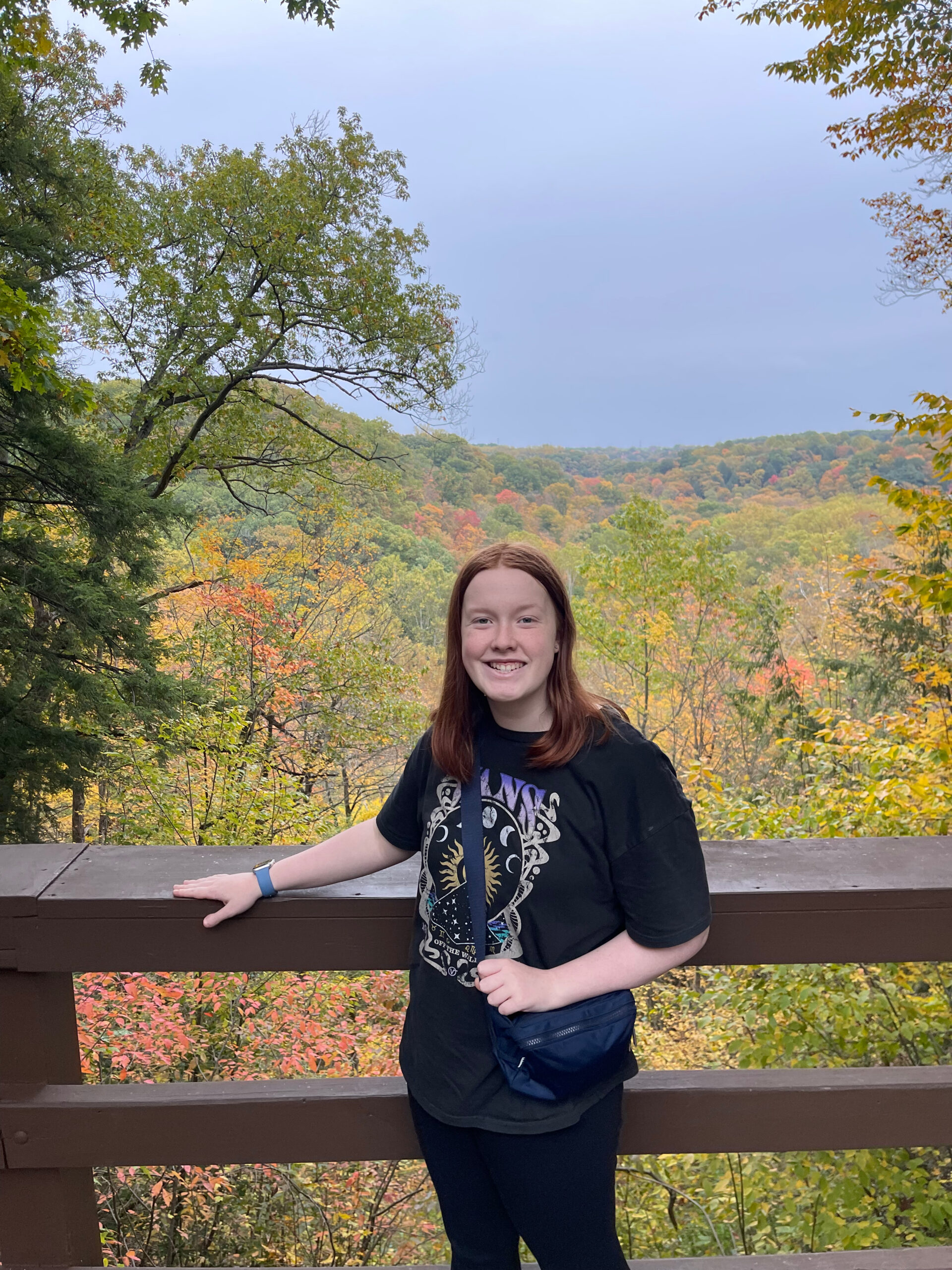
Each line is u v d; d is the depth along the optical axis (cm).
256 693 1479
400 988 627
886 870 134
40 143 1302
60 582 1145
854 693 1786
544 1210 108
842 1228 323
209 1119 138
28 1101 139
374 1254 414
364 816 1436
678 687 2262
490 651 107
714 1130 140
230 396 1731
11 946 132
